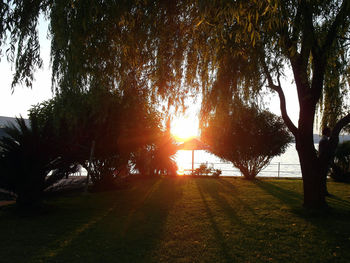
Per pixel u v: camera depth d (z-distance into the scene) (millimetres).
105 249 4227
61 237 4793
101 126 8695
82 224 5633
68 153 7145
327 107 8523
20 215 6387
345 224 5613
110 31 5406
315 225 5535
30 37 5559
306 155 6949
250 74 7266
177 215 6414
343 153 13336
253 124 13609
